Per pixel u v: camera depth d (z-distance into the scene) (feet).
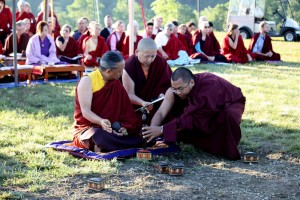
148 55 21.97
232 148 20.76
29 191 16.78
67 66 40.37
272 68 52.34
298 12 176.14
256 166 20.12
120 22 52.47
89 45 49.06
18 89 36.14
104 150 20.58
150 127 20.58
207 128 20.66
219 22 187.21
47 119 27.02
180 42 54.70
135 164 19.80
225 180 18.38
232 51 57.31
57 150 21.25
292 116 28.84
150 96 22.97
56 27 56.24
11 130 24.50
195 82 20.75
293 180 18.51
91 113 20.84
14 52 36.94
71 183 17.60
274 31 105.09
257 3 105.40
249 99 33.65
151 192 16.99
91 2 157.89
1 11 54.54
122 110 21.57
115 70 20.70
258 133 24.71
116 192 16.90
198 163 20.35
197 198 16.60
